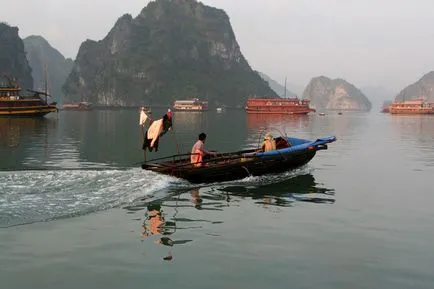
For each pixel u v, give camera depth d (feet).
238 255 24.36
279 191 43.11
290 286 20.30
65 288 19.86
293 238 27.66
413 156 76.23
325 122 247.70
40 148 89.30
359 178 51.88
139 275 21.35
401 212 34.99
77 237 27.07
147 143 47.26
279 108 373.61
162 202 37.32
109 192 38.73
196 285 20.25
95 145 96.94
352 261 23.71
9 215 31.22
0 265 22.44
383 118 339.16
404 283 20.86
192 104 534.78
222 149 90.94
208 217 32.65
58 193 37.83
